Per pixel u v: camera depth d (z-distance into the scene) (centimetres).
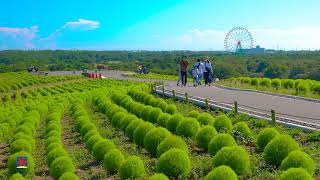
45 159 1636
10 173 1429
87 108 3041
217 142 1323
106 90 3925
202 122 1759
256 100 2608
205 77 3759
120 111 2303
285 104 2388
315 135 1491
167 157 1176
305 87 2916
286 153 1184
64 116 2770
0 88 5584
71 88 4856
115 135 1928
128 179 1177
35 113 2520
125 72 8838
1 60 18975
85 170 1431
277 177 1098
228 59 13212
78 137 2023
